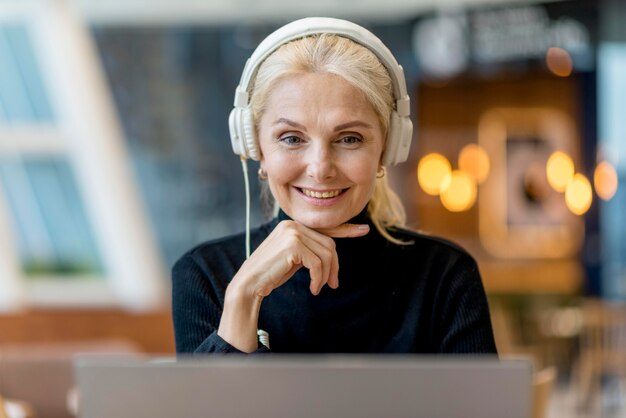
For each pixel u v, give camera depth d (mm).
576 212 9062
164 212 7215
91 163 6770
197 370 1039
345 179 1401
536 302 8320
